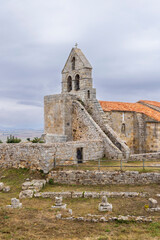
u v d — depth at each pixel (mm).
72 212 15273
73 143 25297
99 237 11516
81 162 26172
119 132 34375
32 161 23812
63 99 31328
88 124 30047
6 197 18406
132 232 12305
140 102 43281
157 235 11891
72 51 34688
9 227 12344
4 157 26656
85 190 20547
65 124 31219
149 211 15391
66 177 22297
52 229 12422
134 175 22141
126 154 27562
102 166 23234
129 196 18484
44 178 22391
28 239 11211
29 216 14016
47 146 22891
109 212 15227
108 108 33594
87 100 32406
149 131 35406
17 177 23312
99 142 27953
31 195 18547
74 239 11297
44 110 34469
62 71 36125
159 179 22203
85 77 32562
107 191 20188
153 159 29656
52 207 15773
